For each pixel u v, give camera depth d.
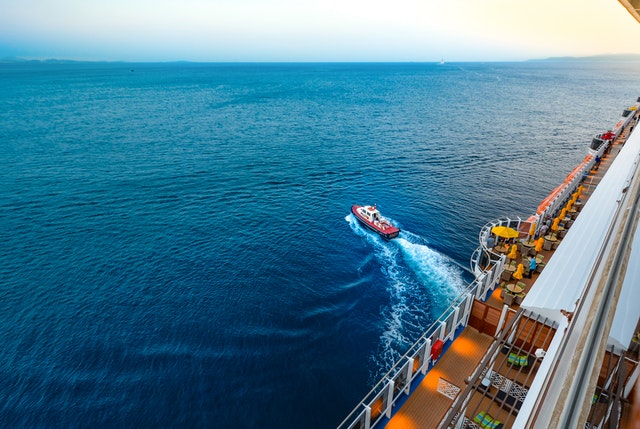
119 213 47.69
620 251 4.84
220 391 22.81
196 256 37.78
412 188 57.22
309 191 55.47
